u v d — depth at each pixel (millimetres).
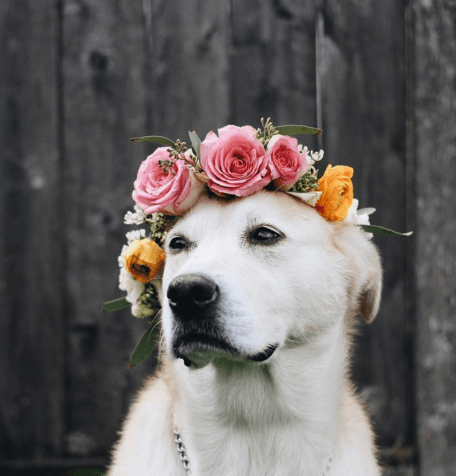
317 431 1049
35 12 1472
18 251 1480
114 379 1496
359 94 1471
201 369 1043
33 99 1478
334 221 1073
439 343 1468
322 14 1472
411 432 1486
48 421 1493
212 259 975
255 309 964
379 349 1480
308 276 1016
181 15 1473
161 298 1109
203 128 1482
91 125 1483
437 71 1458
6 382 1486
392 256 1477
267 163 1015
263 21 1473
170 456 1082
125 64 1480
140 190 1044
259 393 1029
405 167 1477
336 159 1475
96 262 1488
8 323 1482
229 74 1478
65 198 1485
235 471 1047
